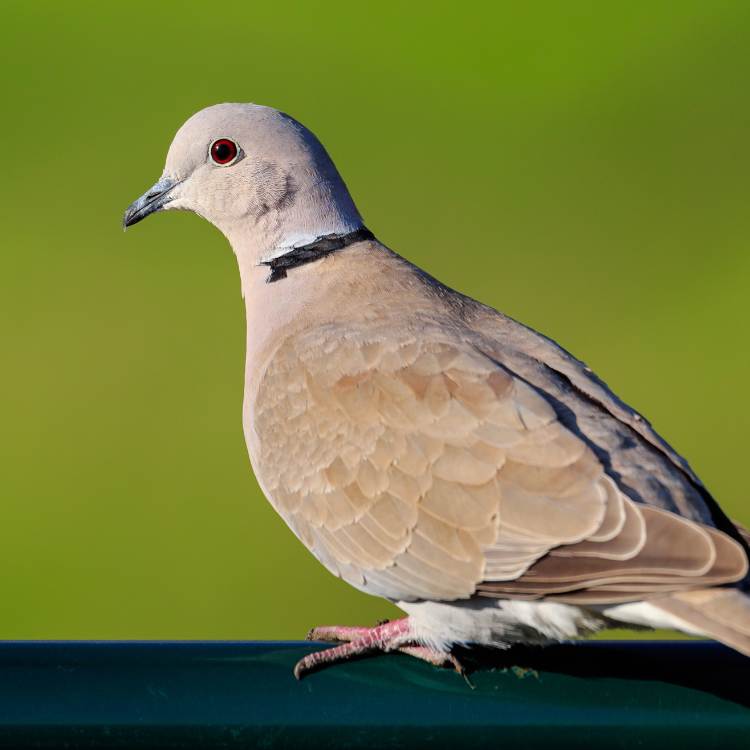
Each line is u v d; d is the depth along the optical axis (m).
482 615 9.70
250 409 11.06
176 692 9.01
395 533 9.82
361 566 10.06
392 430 9.91
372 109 28.17
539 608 9.44
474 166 26.83
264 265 11.91
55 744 8.98
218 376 21.41
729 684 8.98
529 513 9.27
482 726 8.94
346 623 18.34
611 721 8.92
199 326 22.39
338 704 9.04
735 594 8.69
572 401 9.80
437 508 9.62
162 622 18.34
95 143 26.66
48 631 18.52
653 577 8.77
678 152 27.25
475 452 9.55
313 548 10.48
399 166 26.47
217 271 23.64
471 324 10.65
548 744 8.98
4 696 8.96
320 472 10.23
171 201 12.43
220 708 9.02
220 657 9.14
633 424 9.75
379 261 11.45
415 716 8.98
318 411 10.32
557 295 23.84
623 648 9.41
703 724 8.90
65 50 28.92
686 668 9.07
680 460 9.66
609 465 9.34
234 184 12.05
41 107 27.58
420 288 11.04
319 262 11.55
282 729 8.96
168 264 23.78
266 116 12.11
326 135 27.36
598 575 8.94
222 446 20.42
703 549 8.72
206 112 12.26
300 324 11.05
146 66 28.92
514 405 9.61
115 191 25.44
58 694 8.98
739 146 27.50
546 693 9.03
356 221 12.03
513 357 10.15
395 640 10.16
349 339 10.49
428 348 10.15
